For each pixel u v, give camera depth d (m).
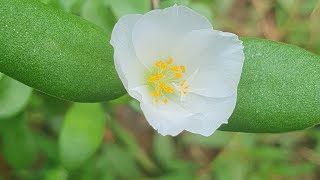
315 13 0.17
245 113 0.10
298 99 0.10
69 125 0.12
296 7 0.17
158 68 0.10
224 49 0.10
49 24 0.09
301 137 0.17
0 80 0.12
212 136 0.16
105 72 0.10
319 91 0.10
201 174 0.17
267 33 0.17
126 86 0.09
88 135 0.12
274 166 0.16
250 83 0.10
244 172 0.16
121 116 0.17
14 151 0.14
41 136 0.15
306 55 0.10
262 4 0.17
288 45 0.10
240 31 0.17
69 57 0.10
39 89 0.10
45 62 0.09
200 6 0.14
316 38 0.17
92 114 0.13
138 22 0.09
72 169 0.13
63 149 0.12
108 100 0.10
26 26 0.09
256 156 0.16
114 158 0.16
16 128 0.14
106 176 0.15
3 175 0.16
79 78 0.10
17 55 0.09
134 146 0.16
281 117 0.10
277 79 0.10
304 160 0.17
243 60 0.10
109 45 0.10
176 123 0.10
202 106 0.10
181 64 0.10
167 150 0.16
